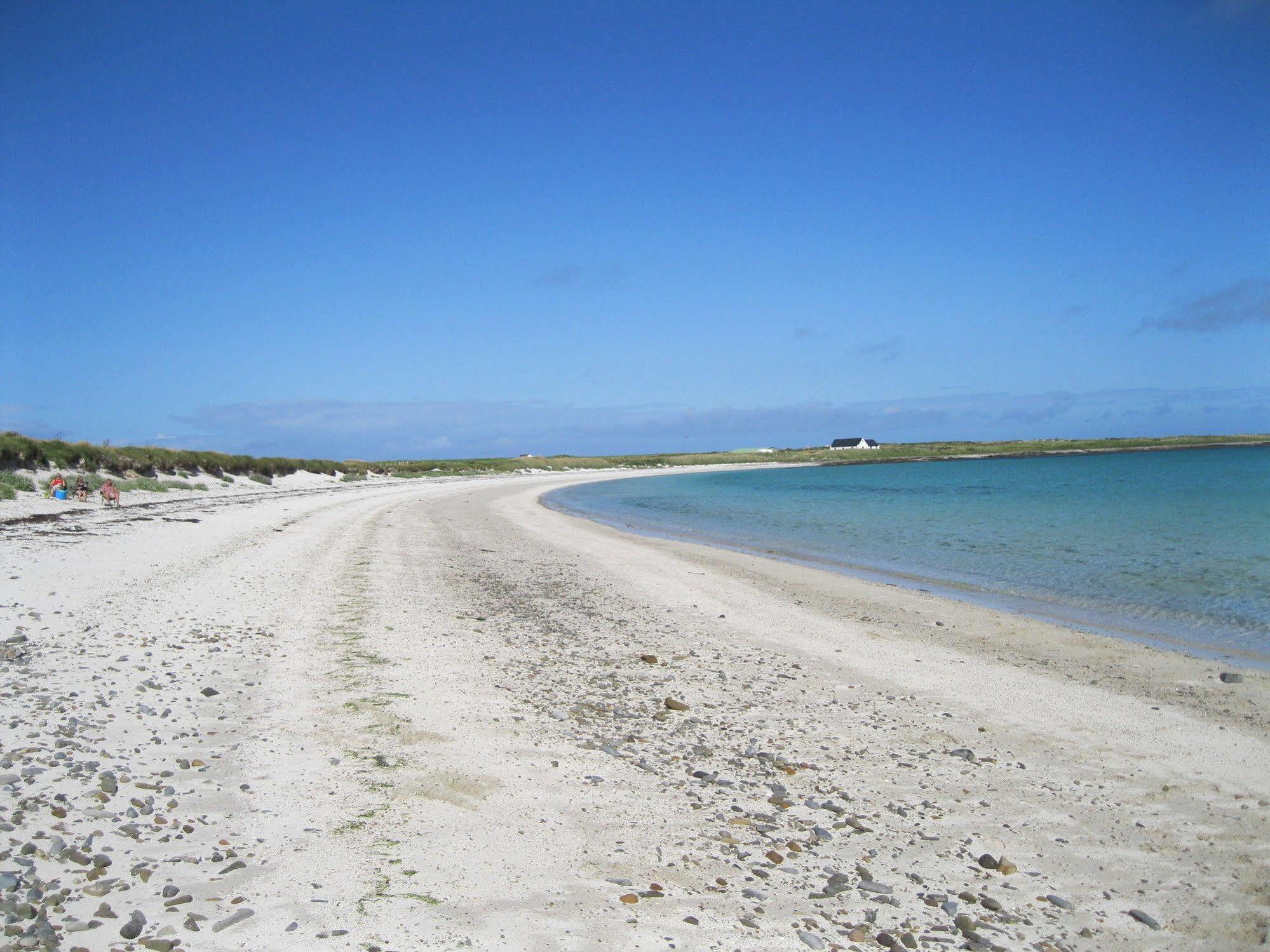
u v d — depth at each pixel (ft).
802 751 26.16
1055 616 50.01
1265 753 26.86
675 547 86.89
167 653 31.71
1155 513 120.78
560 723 27.43
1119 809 22.41
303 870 16.29
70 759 20.77
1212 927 16.88
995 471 341.82
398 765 22.43
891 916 16.61
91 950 12.92
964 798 22.93
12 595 38.96
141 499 99.91
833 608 51.52
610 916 15.61
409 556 69.77
